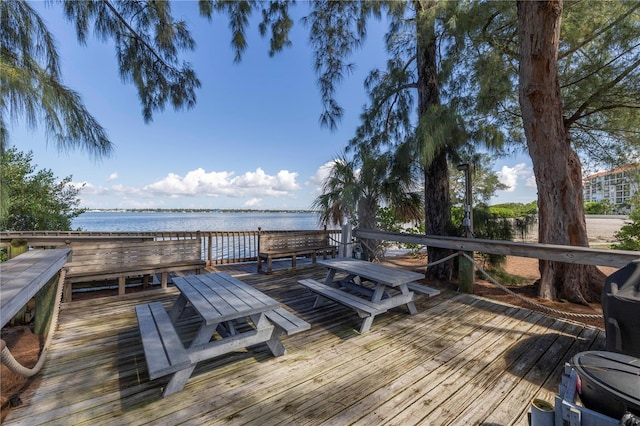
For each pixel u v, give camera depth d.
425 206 5.00
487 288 4.46
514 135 5.34
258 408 1.65
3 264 2.26
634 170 4.64
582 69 3.97
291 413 1.61
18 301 1.44
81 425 1.50
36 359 2.25
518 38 3.79
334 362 2.18
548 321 3.04
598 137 4.61
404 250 9.48
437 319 3.10
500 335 2.69
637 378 1.04
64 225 7.87
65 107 2.52
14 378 1.92
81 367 2.08
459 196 8.28
